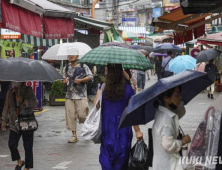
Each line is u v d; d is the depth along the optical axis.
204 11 5.42
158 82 4.38
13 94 7.30
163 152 4.44
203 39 15.24
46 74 6.79
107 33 18.39
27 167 7.44
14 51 12.69
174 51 22.83
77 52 10.40
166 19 10.10
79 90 10.45
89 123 5.97
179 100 4.56
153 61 40.91
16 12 9.65
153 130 4.52
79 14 19.53
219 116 4.63
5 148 9.95
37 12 10.90
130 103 4.43
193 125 12.75
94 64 6.68
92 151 9.53
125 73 8.14
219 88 23.91
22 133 7.29
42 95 17.48
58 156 9.08
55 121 13.95
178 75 4.47
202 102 19.11
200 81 4.77
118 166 5.77
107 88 5.83
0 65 6.72
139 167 5.50
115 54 6.13
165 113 4.47
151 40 50.41
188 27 11.22
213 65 19.73
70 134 11.65
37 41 17.47
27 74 6.62
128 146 5.82
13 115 7.32
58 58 13.23
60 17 12.52
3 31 14.07
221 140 4.16
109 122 5.83
